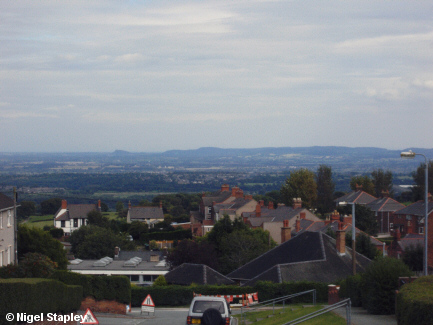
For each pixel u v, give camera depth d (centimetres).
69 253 11831
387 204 14950
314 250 6831
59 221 16638
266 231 10556
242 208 14275
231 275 7088
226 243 9369
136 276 8856
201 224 15075
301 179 19138
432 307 2597
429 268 8156
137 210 18825
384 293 3925
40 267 5172
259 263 7106
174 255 8619
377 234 13062
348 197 16975
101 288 4897
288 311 4612
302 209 12769
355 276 4625
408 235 10069
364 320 3631
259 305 5656
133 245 12681
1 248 6494
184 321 4434
